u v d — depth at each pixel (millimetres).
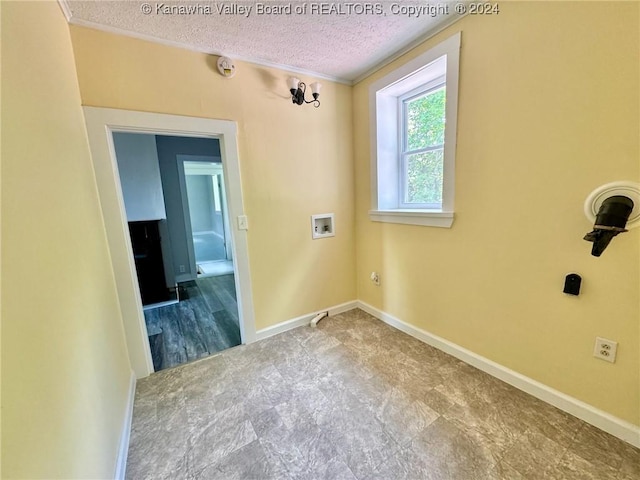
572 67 1326
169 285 3801
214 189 7777
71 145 1321
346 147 2811
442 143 2248
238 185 2258
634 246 1250
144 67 1820
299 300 2732
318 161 2658
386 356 2186
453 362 2072
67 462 788
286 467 1311
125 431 1471
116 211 1819
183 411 1681
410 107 2482
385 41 2012
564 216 1438
